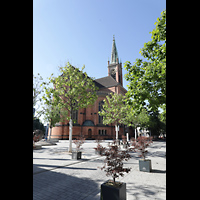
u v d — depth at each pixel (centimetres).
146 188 555
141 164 821
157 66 746
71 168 874
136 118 2927
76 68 1593
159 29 739
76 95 1571
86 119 4894
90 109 4944
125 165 965
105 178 688
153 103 744
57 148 1966
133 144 879
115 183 421
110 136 4659
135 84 828
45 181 639
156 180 652
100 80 6378
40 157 1243
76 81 1593
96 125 4669
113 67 7094
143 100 773
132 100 832
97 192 526
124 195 403
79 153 1173
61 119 3428
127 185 589
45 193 515
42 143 2422
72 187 573
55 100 1520
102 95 4956
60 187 572
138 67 838
